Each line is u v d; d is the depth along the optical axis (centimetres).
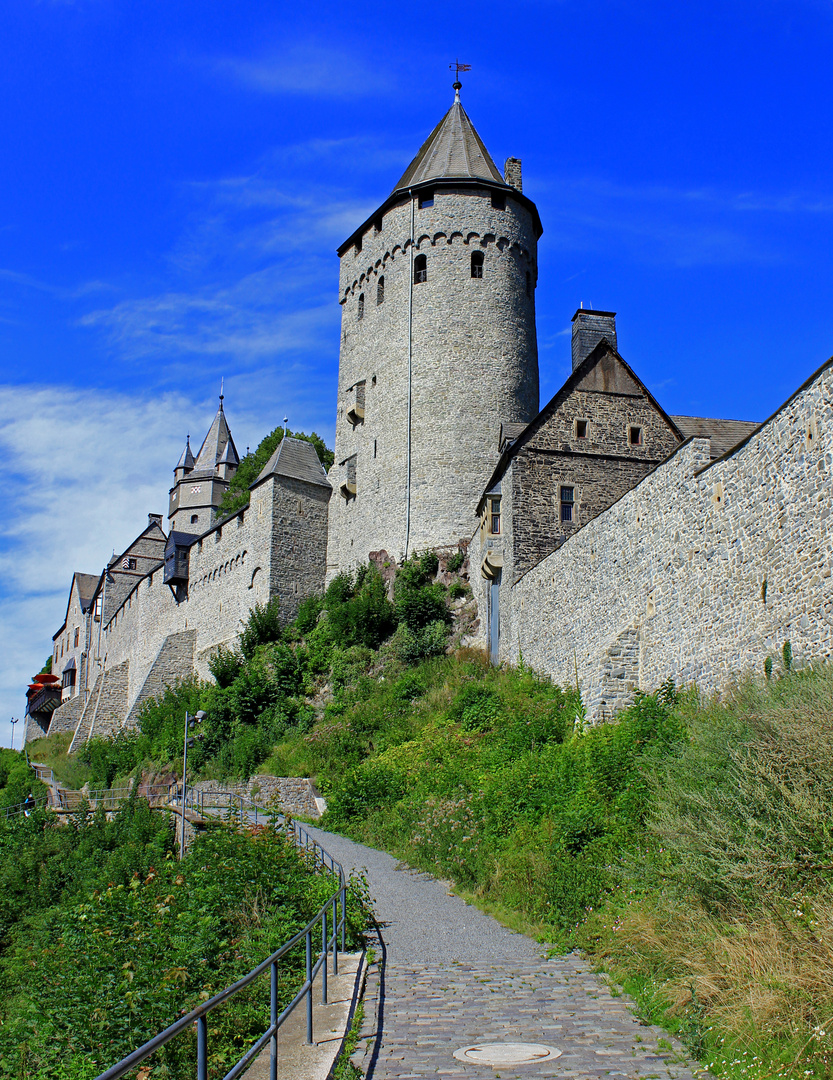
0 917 3008
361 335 4641
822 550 1410
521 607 3008
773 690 1281
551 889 1434
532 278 4584
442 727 2861
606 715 2059
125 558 7938
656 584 2020
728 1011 869
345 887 1348
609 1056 852
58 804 4456
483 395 4238
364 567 4294
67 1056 1152
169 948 1280
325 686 3850
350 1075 809
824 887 912
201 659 5244
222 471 8138
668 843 1130
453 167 4559
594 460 3197
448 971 1199
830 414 1401
